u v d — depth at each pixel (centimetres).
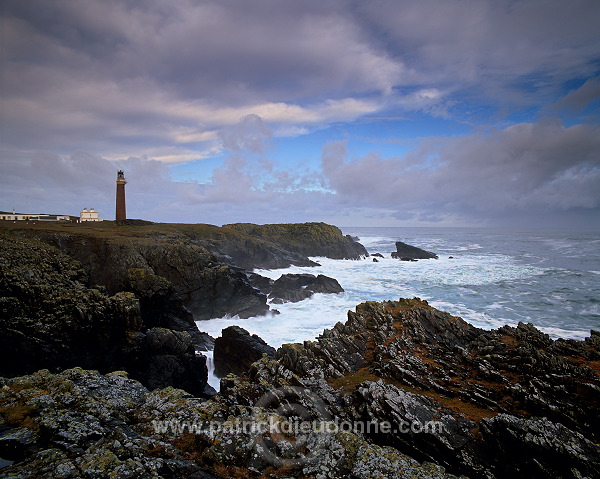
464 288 5700
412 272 7519
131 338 2919
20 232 5050
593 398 1272
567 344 1797
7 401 1142
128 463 857
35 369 2462
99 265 4659
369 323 2391
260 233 11200
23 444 929
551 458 948
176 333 3083
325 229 11400
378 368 1755
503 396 1395
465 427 1190
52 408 1120
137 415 1252
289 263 8738
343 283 6444
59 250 4412
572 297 4897
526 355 1673
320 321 4212
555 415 1220
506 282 6050
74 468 815
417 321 2227
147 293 3966
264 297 5112
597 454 941
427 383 1554
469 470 1016
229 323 4522
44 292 2769
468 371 1653
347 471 955
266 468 966
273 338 3612
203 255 5231
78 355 2667
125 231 6819
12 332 2433
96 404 1200
